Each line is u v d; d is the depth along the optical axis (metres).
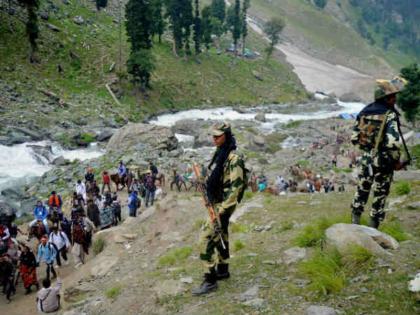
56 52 74.56
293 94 118.56
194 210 11.95
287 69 144.25
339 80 152.12
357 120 5.57
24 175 33.50
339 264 5.13
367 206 8.03
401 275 4.54
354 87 144.12
